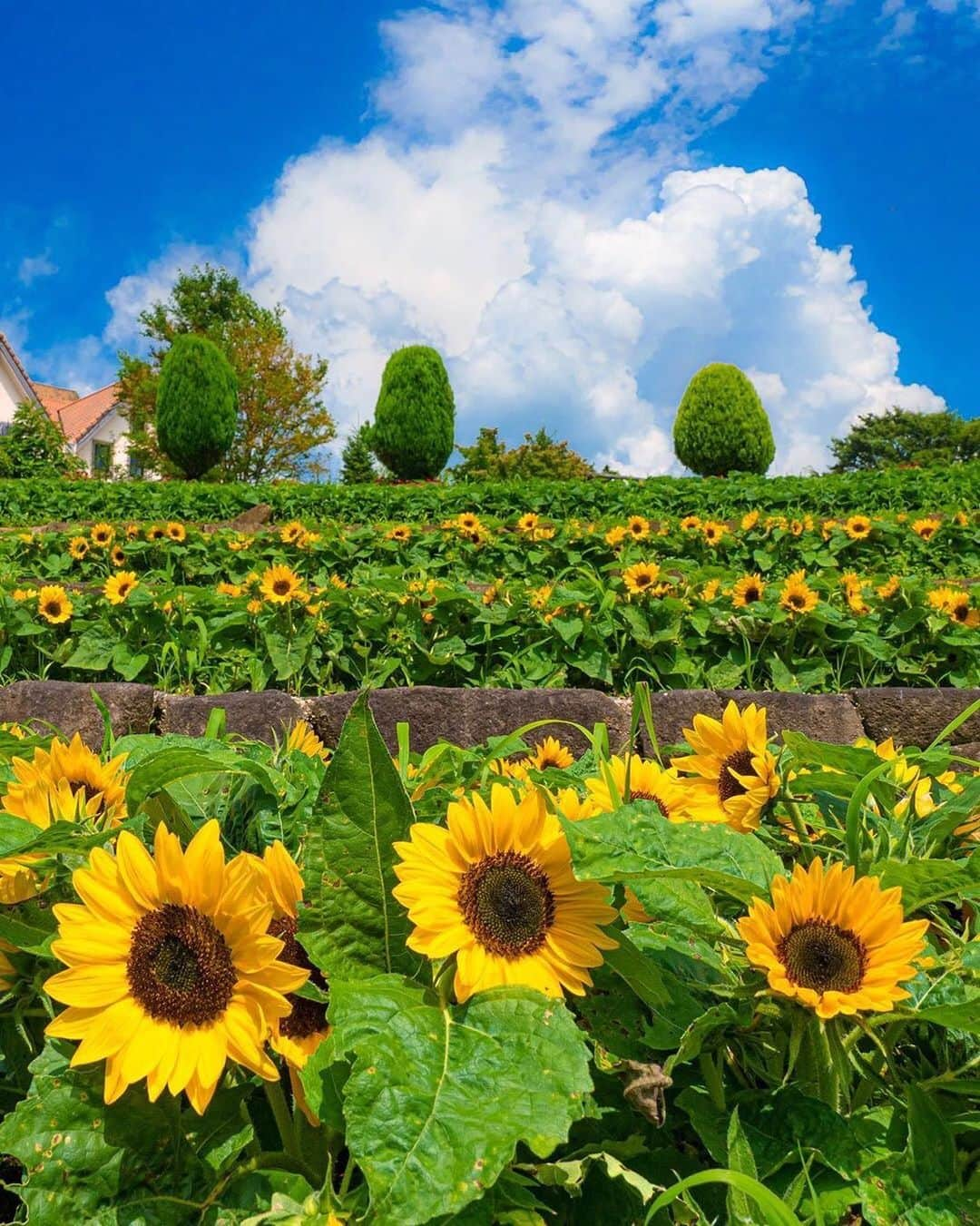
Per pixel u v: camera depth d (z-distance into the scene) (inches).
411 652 224.2
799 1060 40.6
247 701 162.6
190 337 1109.1
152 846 46.8
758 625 220.7
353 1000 35.3
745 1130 38.7
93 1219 34.5
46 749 64.6
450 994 37.8
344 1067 35.7
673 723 166.4
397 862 40.4
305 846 43.4
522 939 38.4
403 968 40.3
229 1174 35.4
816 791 58.2
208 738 64.5
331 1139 38.2
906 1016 38.1
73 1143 35.9
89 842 40.5
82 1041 34.9
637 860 41.7
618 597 227.3
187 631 228.5
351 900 40.2
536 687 215.3
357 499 610.2
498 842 39.6
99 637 224.7
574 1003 43.3
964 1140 41.1
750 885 40.0
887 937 37.8
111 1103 34.4
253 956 34.2
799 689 215.9
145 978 34.4
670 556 378.6
